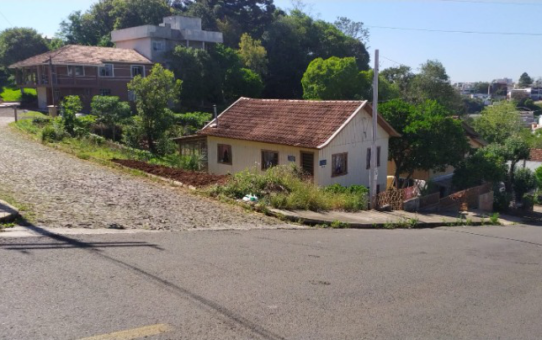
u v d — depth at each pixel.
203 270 6.65
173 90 33.81
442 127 25.27
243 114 26.11
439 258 9.35
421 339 4.89
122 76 50.28
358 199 17.64
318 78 53.34
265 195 14.72
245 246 8.70
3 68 66.06
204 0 77.19
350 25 84.19
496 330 5.33
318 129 22.08
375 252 9.38
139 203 11.88
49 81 44.12
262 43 68.44
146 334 4.44
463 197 24.36
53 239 7.56
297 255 8.29
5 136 23.78
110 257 6.87
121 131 33.28
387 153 25.12
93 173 15.60
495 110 60.31
